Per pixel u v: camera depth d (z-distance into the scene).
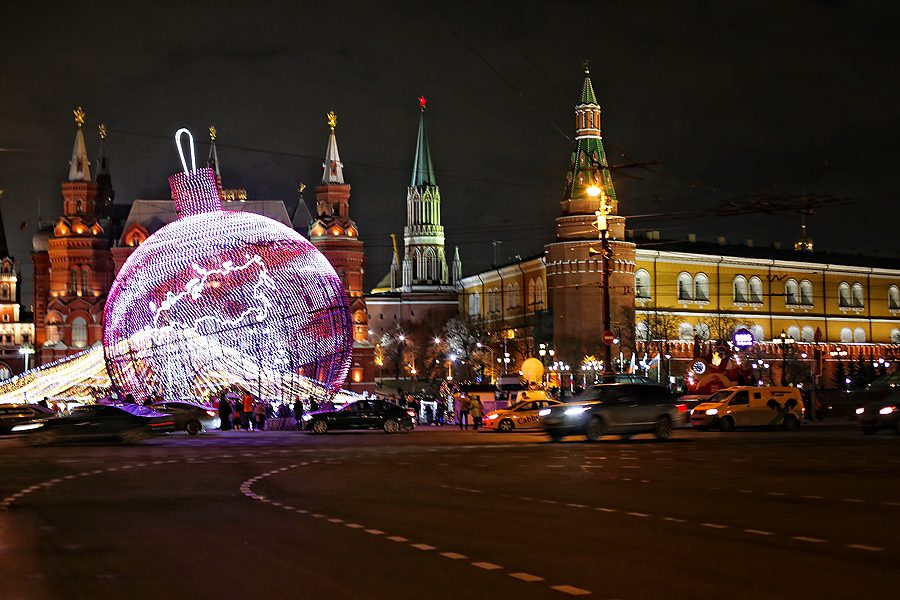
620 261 107.81
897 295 135.50
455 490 21.16
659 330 111.88
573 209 109.44
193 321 75.56
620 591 10.81
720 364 73.31
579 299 107.62
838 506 17.98
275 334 77.50
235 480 24.03
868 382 113.31
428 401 71.75
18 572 12.55
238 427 57.41
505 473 25.14
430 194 160.62
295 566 12.56
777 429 49.97
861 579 11.38
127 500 20.00
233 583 11.60
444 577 11.68
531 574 11.77
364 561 12.80
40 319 141.62
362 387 131.25
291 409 65.31
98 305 130.50
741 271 123.38
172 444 40.06
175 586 11.51
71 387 98.25
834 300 130.25
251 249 78.31
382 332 155.62
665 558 12.76
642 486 21.61
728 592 10.73
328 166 135.62
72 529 16.08
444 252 159.88
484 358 126.31
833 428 50.97
